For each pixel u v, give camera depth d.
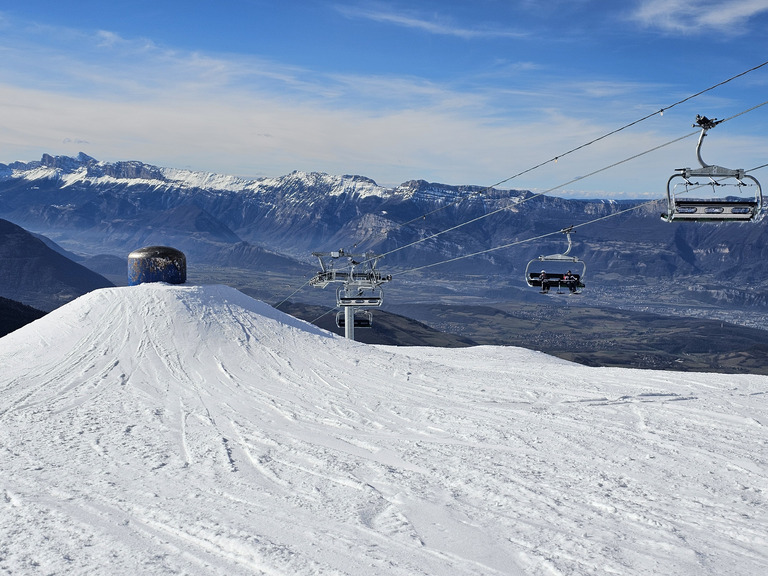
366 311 42.75
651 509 10.38
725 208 15.39
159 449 14.45
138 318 29.42
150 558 8.30
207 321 29.69
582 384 22.75
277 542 8.80
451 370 25.75
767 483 11.84
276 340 28.92
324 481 11.95
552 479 12.08
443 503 10.62
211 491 11.25
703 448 14.30
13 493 11.12
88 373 23.83
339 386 22.50
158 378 23.34
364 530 9.32
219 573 7.86
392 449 14.50
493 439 15.38
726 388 21.44
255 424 17.16
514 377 24.47
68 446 14.73
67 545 8.73
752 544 8.94
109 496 10.93
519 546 8.78
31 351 26.67
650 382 23.03
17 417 17.92
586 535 9.20
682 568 8.12
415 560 8.27
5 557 8.35
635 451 14.13
